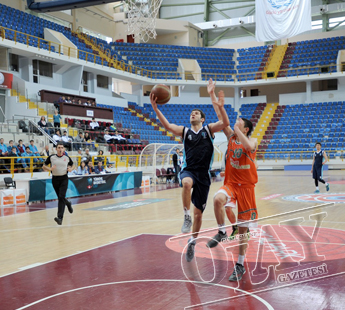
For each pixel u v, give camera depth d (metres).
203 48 33.97
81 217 8.68
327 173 22.03
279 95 32.12
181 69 31.81
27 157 13.72
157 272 4.24
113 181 14.84
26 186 11.67
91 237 6.41
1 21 21.27
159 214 8.79
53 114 20.17
